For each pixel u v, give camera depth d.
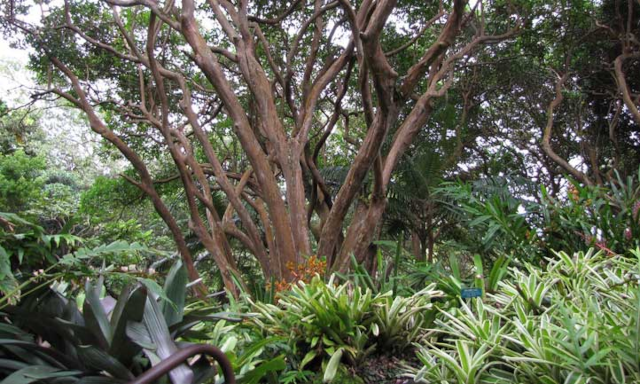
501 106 13.60
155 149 12.09
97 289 2.06
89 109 8.18
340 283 5.43
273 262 7.22
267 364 2.17
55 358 1.95
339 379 3.04
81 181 21.38
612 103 12.39
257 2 9.48
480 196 5.96
